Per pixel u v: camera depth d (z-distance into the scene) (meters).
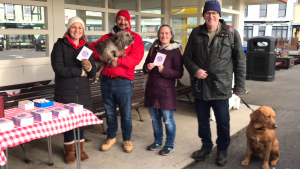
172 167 3.04
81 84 2.96
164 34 3.12
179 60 3.16
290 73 11.30
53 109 2.40
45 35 3.97
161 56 3.10
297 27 29.42
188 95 5.79
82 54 2.81
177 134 4.09
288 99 6.67
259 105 6.06
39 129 2.13
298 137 4.07
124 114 3.32
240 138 4.02
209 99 2.97
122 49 3.12
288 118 5.08
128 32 3.08
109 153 3.41
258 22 30.42
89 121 2.57
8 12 3.53
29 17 3.75
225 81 2.90
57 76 2.92
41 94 3.73
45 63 3.96
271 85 8.59
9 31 3.55
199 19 5.55
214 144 3.70
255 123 2.91
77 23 2.87
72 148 3.12
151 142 3.78
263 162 3.21
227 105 3.01
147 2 5.58
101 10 4.72
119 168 3.02
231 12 5.44
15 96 3.45
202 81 2.98
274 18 29.80
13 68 3.60
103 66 3.25
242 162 3.15
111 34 3.34
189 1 5.66
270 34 30.27
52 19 3.99
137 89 4.90
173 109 3.24
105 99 3.36
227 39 2.86
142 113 5.25
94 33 4.68
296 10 29.23
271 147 2.98
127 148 3.41
